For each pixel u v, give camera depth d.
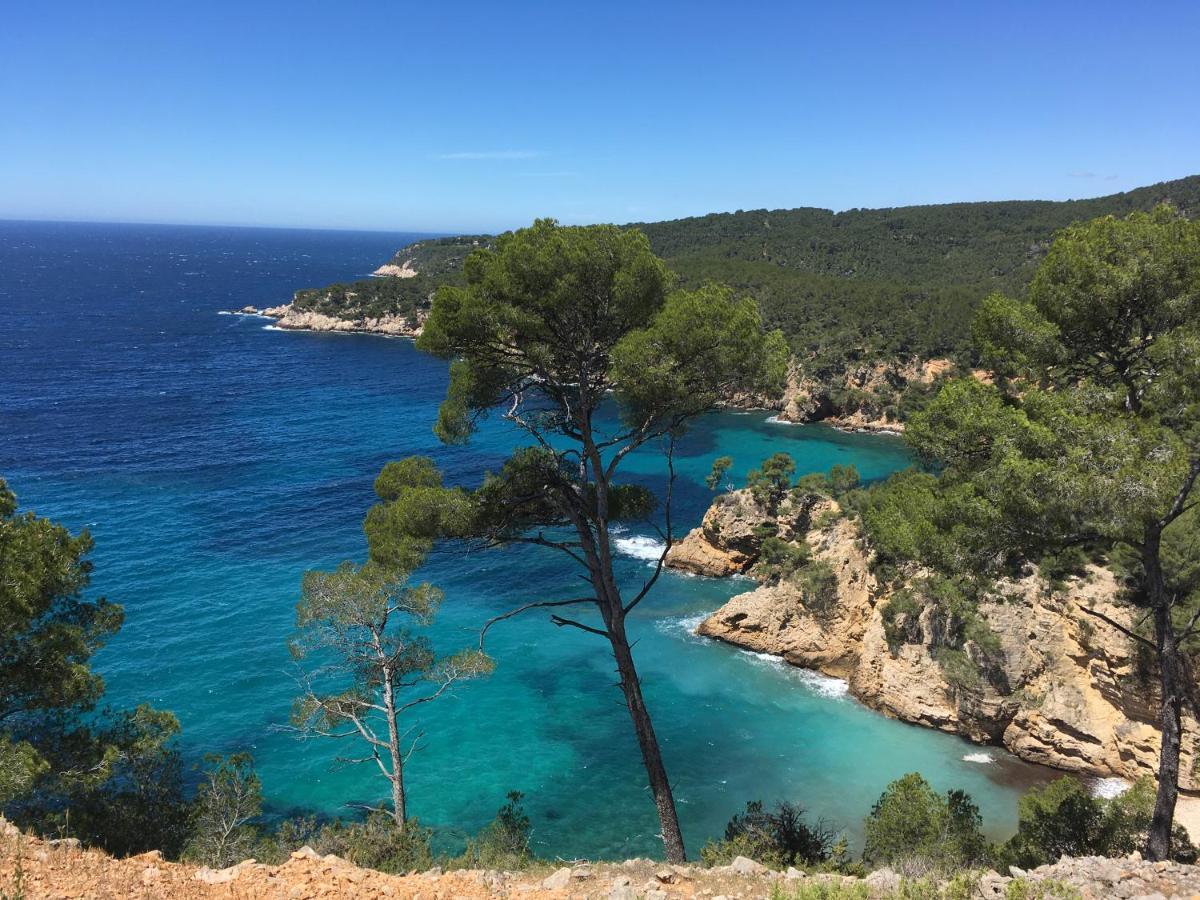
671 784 32.12
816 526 53.19
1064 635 33.31
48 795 15.41
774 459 58.53
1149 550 14.01
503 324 15.79
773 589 45.22
